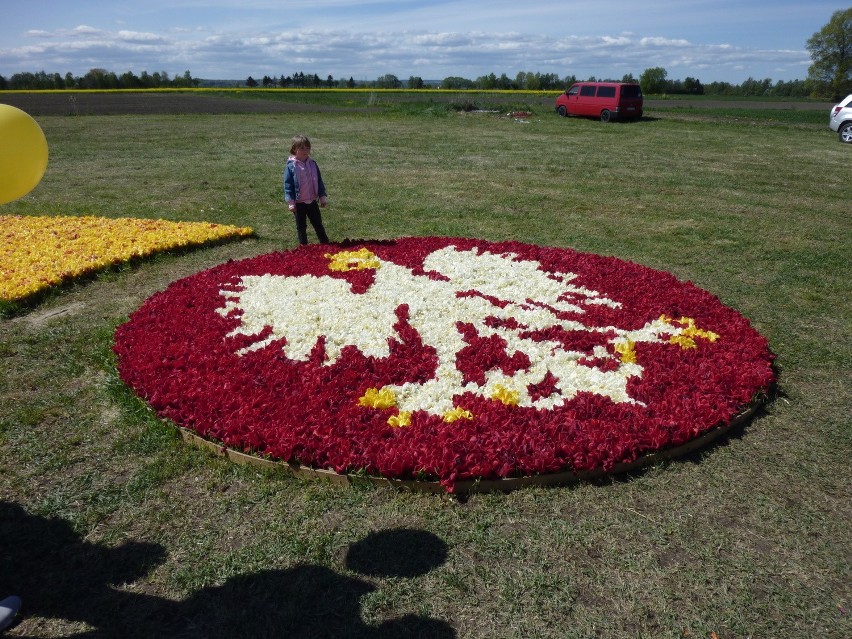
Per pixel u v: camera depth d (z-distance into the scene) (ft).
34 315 24.88
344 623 11.01
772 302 27.68
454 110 132.26
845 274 31.73
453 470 14.24
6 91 223.92
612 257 32.01
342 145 80.28
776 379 20.39
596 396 17.46
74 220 39.37
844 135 88.28
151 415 16.98
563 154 74.13
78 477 14.89
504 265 29.91
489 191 52.01
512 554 12.60
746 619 11.19
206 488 14.48
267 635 10.75
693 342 21.31
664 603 11.50
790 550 12.85
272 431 15.29
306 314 23.07
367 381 18.10
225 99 178.40
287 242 36.70
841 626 11.09
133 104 152.05
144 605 11.40
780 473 15.37
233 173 59.52
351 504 13.91
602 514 13.79
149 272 30.42
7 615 10.68
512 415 16.35
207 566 12.22
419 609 11.31
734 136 94.48
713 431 16.61
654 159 70.79
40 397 18.47
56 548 12.72
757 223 42.24
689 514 13.84
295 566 12.25
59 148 75.72
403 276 27.76
